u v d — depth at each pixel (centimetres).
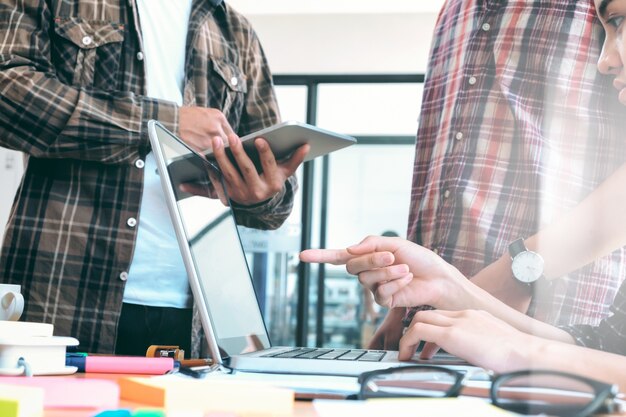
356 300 500
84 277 135
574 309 85
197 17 158
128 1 146
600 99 63
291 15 489
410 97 498
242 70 168
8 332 73
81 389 47
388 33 483
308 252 94
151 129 76
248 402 47
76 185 138
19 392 42
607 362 61
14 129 130
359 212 505
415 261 96
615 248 63
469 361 68
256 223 159
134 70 146
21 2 136
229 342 80
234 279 96
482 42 133
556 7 120
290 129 112
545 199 66
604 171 61
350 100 502
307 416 45
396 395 53
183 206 78
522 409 42
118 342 137
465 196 128
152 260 139
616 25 61
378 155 504
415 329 73
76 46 142
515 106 126
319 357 76
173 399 46
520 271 97
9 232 136
